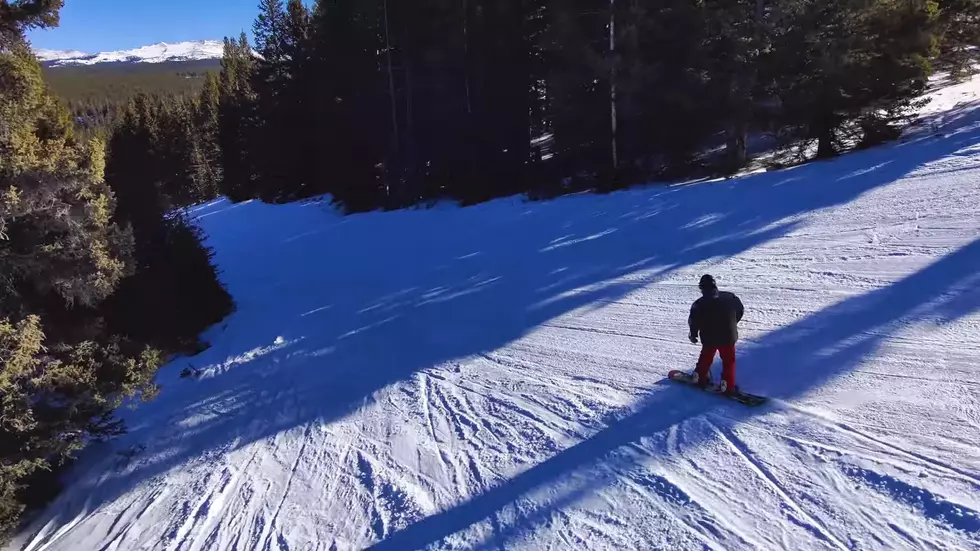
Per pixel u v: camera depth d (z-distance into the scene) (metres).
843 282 8.63
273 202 36.78
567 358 8.35
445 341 10.09
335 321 12.58
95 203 7.43
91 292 7.71
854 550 4.05
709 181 17.33
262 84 36.53
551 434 6.35
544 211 18.58
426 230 20.39
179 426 8.95
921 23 14.88
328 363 10.23
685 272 10.80
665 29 18.09
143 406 9.91
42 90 7.63
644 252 12.50
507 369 8.43
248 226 31.42
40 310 7.56
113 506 7.20
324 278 16.97
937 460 4.70
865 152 15.40
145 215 12.55
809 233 11.07
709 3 17.52
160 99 85.00
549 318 10.13
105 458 8.43
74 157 7.17
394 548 5.12
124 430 8.70
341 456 7.02
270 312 14.32
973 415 5.15
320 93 29.31
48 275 7.16
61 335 7.93
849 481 4.70
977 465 4.56
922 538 4.03
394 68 25.28
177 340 12.37
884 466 4.76
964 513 4.13
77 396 7.37
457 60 23.73
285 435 7.96
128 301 11.00
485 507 5.37
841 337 7.11
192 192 59.94
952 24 18.66
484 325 10.47
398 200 25.36
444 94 24.73
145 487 7.48
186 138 60.66
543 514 5.09
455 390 8.09
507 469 5.89
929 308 7.27
